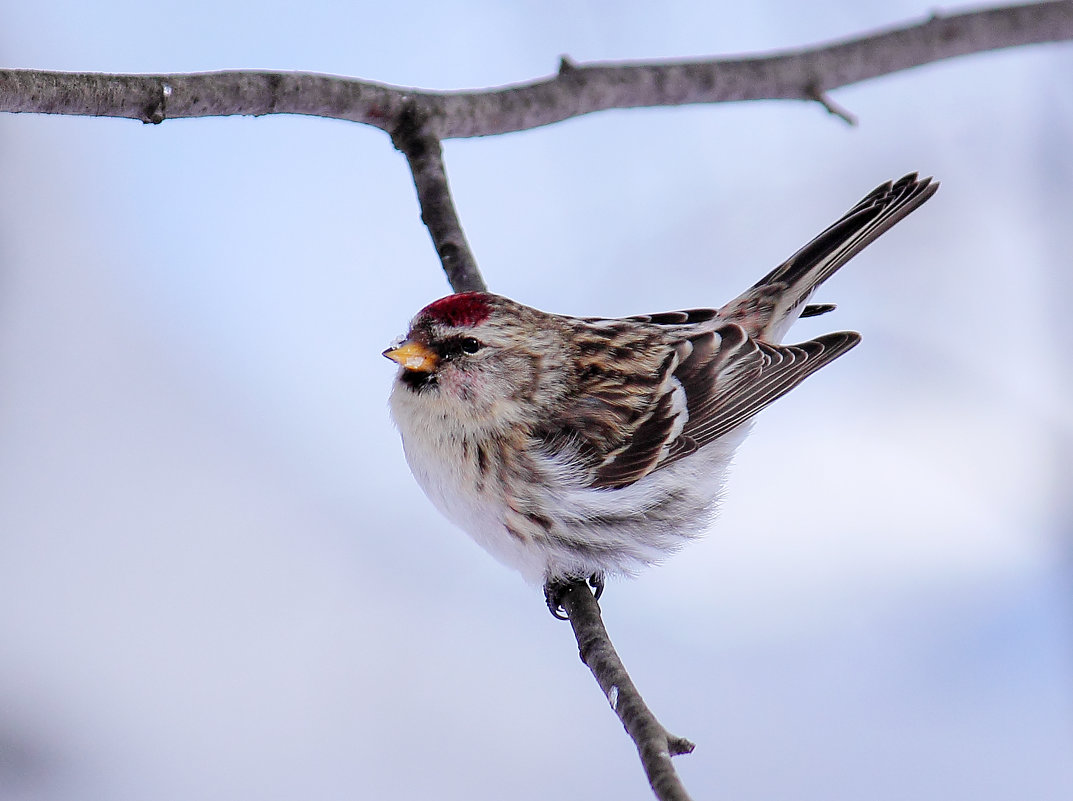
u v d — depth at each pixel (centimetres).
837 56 322
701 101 321
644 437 318
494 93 320
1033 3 322
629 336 319
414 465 318
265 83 316
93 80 313
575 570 318
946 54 322
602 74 321
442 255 318
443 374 317
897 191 322
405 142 319
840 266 321
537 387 318
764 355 320
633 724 310
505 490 317
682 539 319
